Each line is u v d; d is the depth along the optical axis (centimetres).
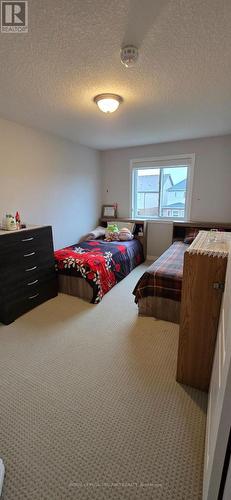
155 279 253
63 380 172
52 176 363
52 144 356
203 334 152
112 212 491
